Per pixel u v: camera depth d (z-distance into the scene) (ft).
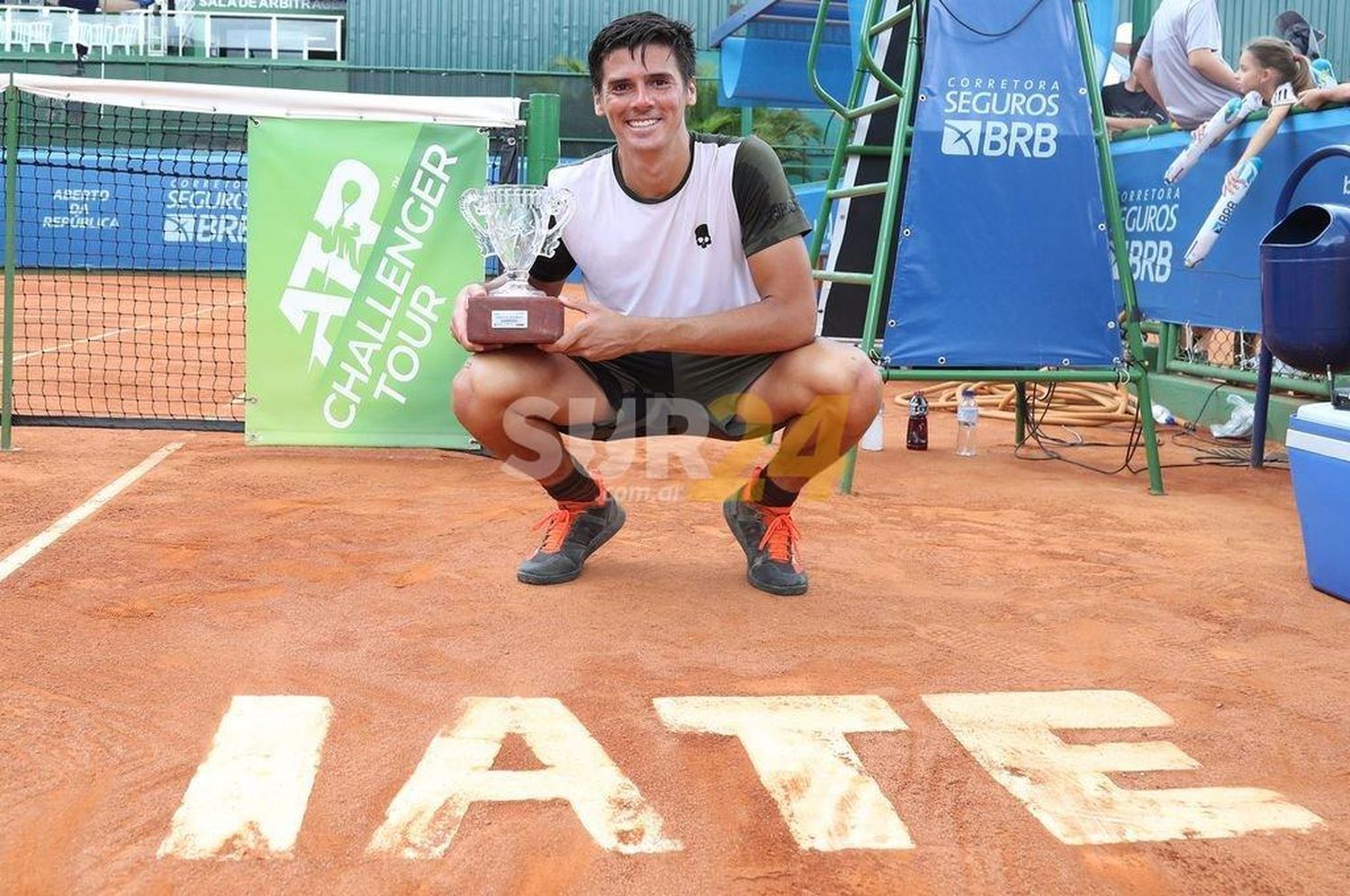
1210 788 8.30
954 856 7.35
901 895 6.90
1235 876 7.18
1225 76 23.58
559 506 12.92
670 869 7.11
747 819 7.73
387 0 94.48
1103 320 18.42
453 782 8.10
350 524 15.16
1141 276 24.49
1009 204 18.17
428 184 19.43
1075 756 8.77
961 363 18.30
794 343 11.76
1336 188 18.72
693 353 11.71
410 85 74.79
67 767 8.21
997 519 16.35
